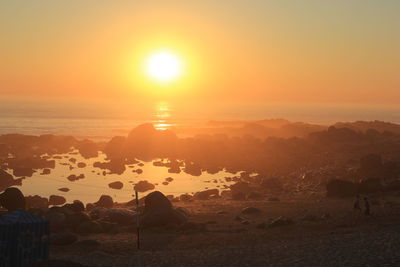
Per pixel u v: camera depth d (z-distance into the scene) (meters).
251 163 99.00
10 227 27.92
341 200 58.03
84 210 52.44
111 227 42.75
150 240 38.66
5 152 109.75
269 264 30.83
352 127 168.50
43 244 28.88
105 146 120.94
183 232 41.38
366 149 110.69
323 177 78.19
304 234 39.41
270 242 36.94
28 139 131.38
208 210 52.47
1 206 50.19
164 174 88.44
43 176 83.12
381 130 161.38
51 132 175.38
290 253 33.03
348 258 31.12
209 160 104.31
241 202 58.78
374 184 62.62
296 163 97.75
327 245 34.53
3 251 27.72
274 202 57.84
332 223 43.41
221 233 40.84
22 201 48.62
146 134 119.88
